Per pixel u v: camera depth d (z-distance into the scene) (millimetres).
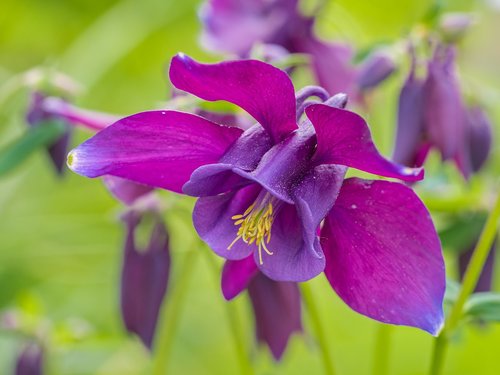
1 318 491
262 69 350
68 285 729
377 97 469
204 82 353
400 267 354
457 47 440
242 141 360
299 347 661
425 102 424
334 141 352
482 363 677
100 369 661
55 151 455
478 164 452
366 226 356
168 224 438
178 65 349
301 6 467
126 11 836
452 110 423
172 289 489
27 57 1020
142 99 932
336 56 466
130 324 441
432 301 351
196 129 359
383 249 355
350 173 491
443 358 405
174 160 361
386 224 355
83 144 357
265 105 357
